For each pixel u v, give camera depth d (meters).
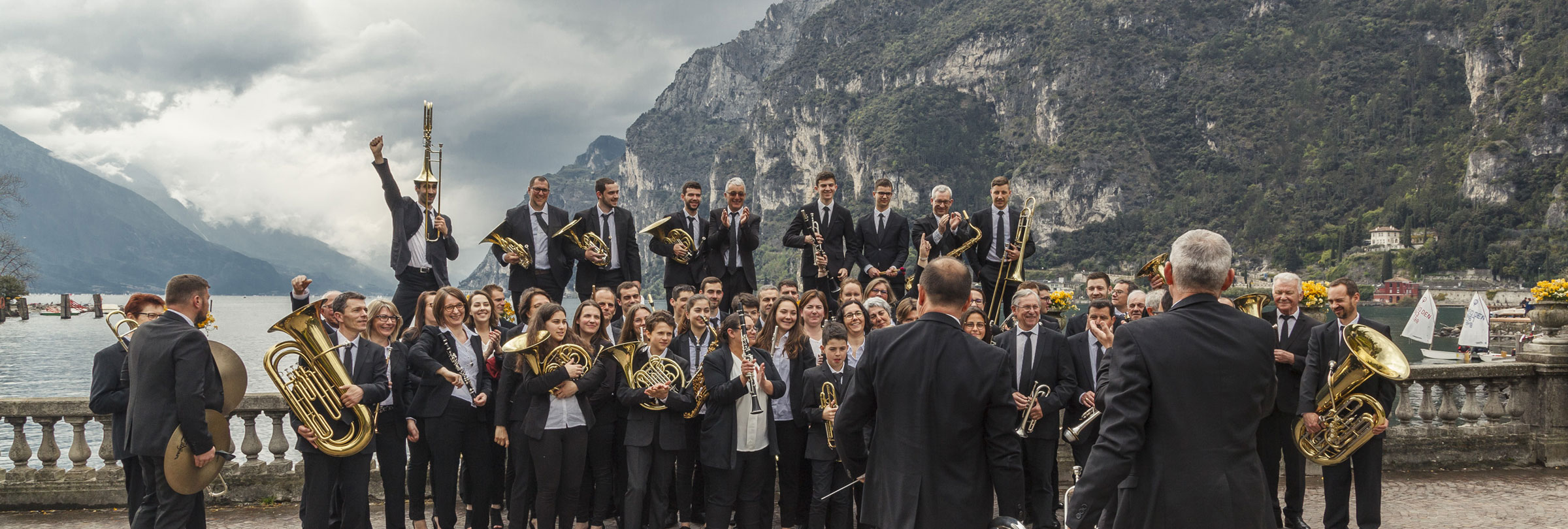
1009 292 11.14
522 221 10.55
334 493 7.69
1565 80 175.75
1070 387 7.66
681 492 7.84
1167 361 4.05
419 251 9.95
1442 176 185.75
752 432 7.36
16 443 8.52
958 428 4.55
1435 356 61.03
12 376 35.19
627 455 7.54
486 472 7.62
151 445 5.95
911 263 12.85
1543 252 153.00
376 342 7.44
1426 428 9.62
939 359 4.61
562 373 7.08
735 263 11.05
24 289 84.38
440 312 7.68
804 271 11.45
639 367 7.72
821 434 7.40
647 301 9.12
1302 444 7.06
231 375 6.54
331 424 6.64
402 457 7.45
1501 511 7.98
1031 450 7.64
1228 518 3.97
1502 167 173.88
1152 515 4.05
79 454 8.57
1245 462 4.08
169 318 6.20
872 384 4.82
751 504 7.42
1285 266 183.38
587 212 10.76
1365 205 193.25
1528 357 9.78
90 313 116.25
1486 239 165.25
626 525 7.31
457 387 7.44
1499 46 195.00
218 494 6.43
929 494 4.53
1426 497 8.46
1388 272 161.50
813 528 7.34
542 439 7.12
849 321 7.86
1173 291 4.41
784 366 7.89
